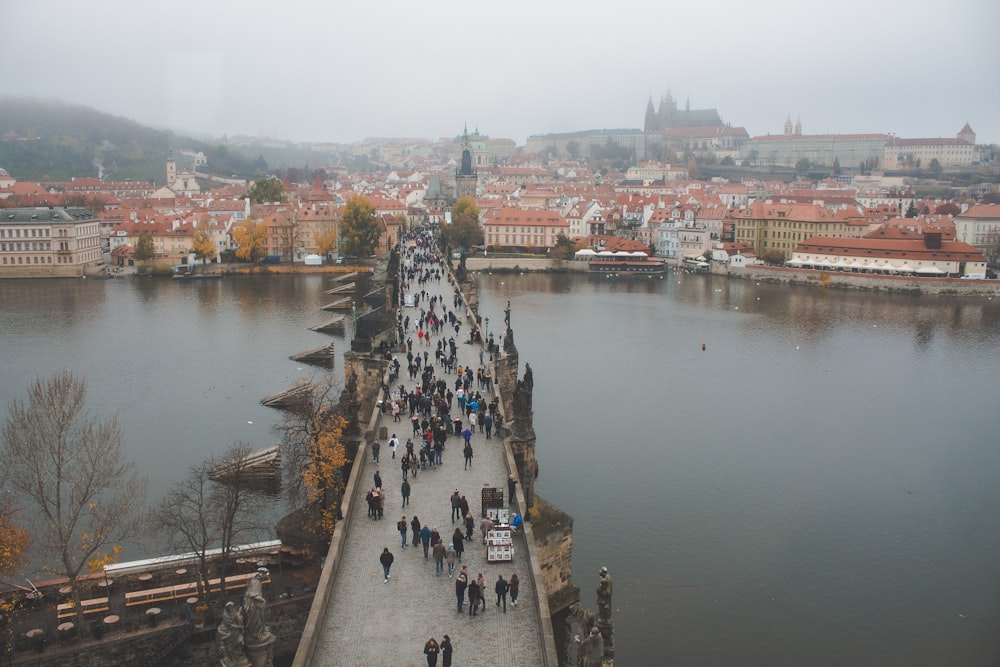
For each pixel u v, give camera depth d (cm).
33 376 16188
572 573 9075
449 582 5575
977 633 8212
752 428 14225
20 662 6612
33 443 7688
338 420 8225
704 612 8444
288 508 9762
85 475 8512
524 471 7931
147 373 16562
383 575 5647
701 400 15850
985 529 10494
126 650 6862
